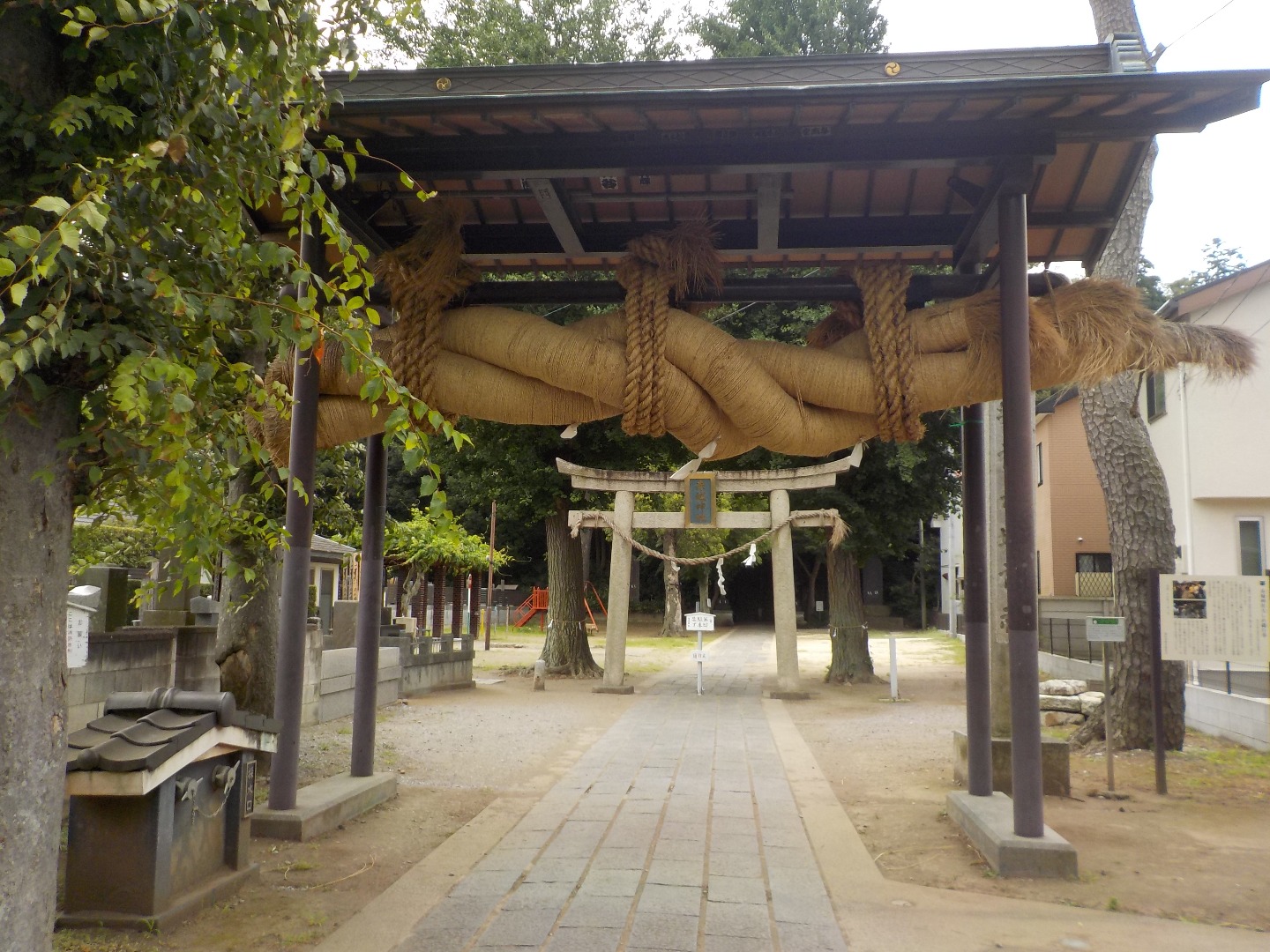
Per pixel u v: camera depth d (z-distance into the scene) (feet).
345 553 63.31
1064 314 19.26
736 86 17.07
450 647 60.49
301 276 10.30
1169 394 57.06
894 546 68.80
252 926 15.67
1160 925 16.37
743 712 50.49
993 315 19.30
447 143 18.61
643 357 18.10
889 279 19.51
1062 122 17.95
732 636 139.54
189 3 10.16
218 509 11.63
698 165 18.54
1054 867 19.08
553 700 55.93
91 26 9.59
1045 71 17.13
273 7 10.87
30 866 9.03
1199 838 22.58
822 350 19.84
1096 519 82.53
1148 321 19.27
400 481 126.21
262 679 27.99
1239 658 27.66
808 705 53.98
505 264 23.93
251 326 10.80
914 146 18.38
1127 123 17.87
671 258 18.56
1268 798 27.04
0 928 8.70
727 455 20.25
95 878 15.34
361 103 17.03
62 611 9.65
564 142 18.52
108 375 9.24
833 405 19.30
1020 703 19.84
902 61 17.08
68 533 9.85
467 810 25.64
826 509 59.93
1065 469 83.41
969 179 20.74
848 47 81.82
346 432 20.40
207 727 16.06
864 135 18.35
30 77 9.79
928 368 19.30
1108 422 35.27
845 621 67.77
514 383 19.07
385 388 10.17
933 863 20.36
